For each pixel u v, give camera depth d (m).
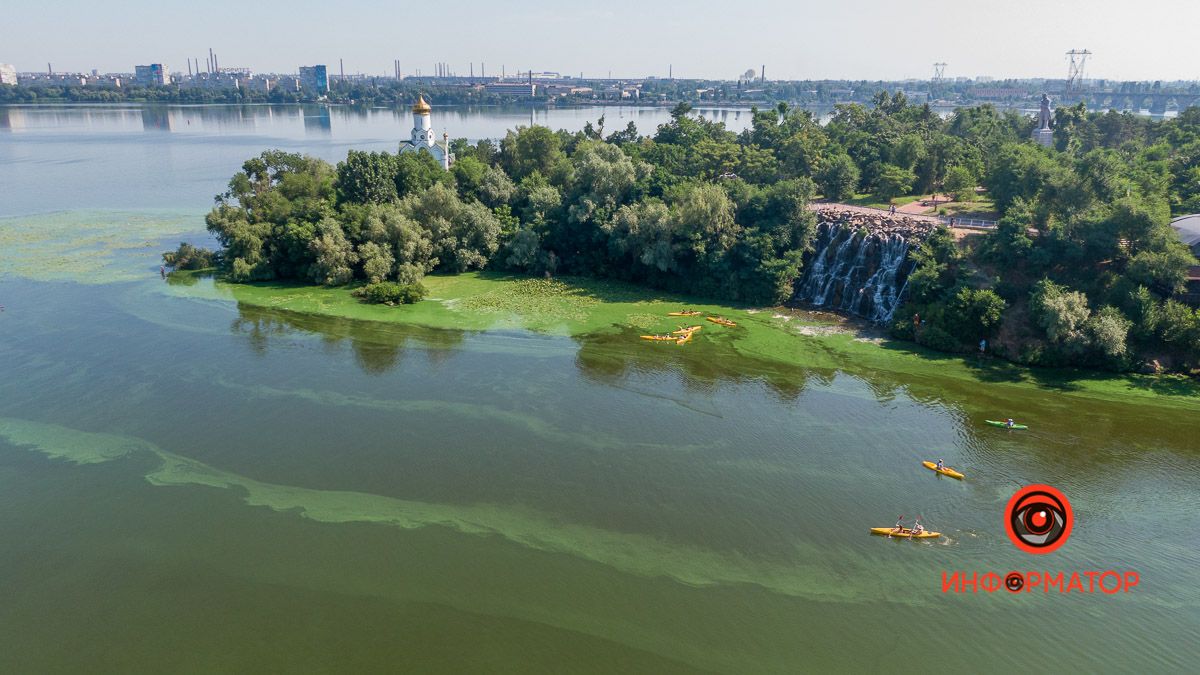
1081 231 77.75
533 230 109.19
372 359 75.94
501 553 46.44
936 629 40.53
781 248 94.94
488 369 73.75
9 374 70.62
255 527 48.69
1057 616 41.44
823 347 79.75
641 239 100.44
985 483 53.88
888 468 55.94
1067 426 62.09
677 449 58.62
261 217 108.69
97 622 40.66
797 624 40.84
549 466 56.06
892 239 89.25
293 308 91.69
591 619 41.09
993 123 150.75
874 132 142.25
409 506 51.06
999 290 78.19
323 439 59.69
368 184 111.81
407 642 39.41
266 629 40.28
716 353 78.12
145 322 85.75
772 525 49.12
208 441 59.16
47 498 51.47
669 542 47.50
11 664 37.81
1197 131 136.25
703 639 39.78
